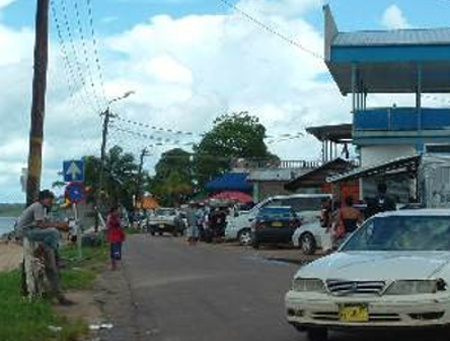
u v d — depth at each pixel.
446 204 23.77
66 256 29.14
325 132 41.72
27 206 16.70
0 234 56.91
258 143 97.00
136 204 86.19
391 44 31.66
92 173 67.81
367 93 38.41
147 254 32.59
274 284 19.19
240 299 16.36
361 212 22.41
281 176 57.75
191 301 16.30
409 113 32.59
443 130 32.19
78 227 27.50
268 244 36.34
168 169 103.06
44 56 17.09
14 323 11.98
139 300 16.66
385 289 9.99
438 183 24.00
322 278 10.35
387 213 12.18
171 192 100.06
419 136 32.31
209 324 13.16
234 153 96.31
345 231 19.59
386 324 9.93
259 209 37.72
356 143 32.91
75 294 17.59
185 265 26.09
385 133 32.59
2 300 14.65
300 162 66.62
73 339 11.73
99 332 12.57
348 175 28.80
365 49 31.88
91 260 28.20
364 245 11.72
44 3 17.06
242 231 39.62
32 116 16.95
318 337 10.89
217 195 57.69
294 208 36.94
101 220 49.12
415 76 35.50
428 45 31.52
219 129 97.50
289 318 10.67
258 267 24.80
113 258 24.92
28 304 13.95
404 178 29.41
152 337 12.09
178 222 58.62
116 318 14.06
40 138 16.95
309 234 30.27
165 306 15.62
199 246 39.59
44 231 15.13
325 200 33.62
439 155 24.83
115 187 83.69
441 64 32.62
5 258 38.41
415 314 9.85
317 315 10.30
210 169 96.75
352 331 10.15
